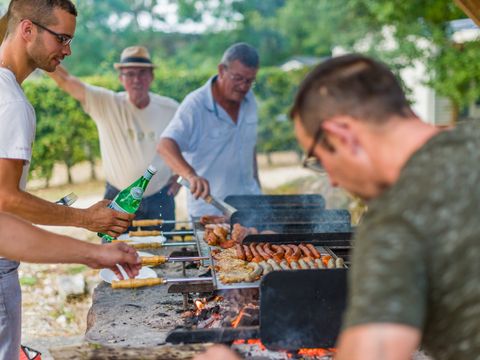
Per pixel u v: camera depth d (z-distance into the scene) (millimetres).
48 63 2484
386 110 1143
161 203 4977
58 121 11188
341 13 15359
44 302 5406
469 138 1104
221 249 2879
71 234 8344
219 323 2338
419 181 1060
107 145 5070
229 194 4484
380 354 956
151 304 2627
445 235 1019
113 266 2076
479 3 2746
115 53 19141
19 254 1876
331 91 1157
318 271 1893
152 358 1726
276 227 3398
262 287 1896
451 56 11500
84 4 19344
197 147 4391
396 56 12297
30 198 2332
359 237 1091
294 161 14062
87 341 2230
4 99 2277
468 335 1044
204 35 21391
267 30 21484
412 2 11859
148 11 20516
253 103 4516
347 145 1163
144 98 4996
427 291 1039
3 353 2479
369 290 997
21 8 2377
